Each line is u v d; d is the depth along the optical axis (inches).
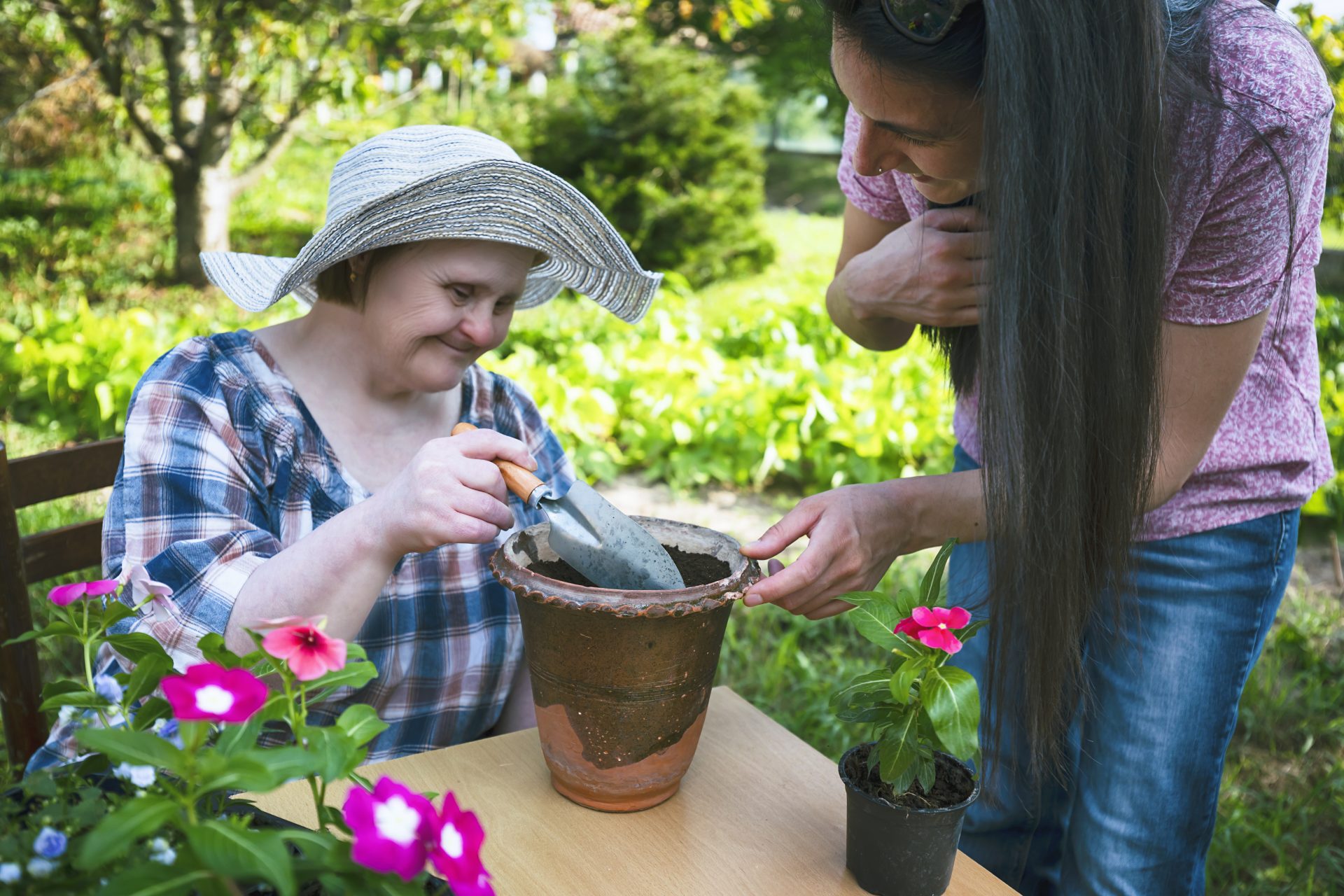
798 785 52.1
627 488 209.2
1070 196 40.9
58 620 38.6
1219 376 52.4
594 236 60.1
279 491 58.6
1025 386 42.9
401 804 29.4
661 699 45.9
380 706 61.2
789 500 207.5
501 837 46.8
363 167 57.9
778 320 265.4
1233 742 128.0
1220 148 47.8
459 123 465.4
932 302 58.4
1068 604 46.4
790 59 456.4
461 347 59.3
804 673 130.0
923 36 42.7
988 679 50.4
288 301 277.7
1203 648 62.5
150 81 325.1
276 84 377.4
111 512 56.1
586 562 47.9
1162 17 45.3
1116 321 43.4
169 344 234.5
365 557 49.5
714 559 52.6
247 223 421.7
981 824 75.6
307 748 31.5
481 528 48.4
